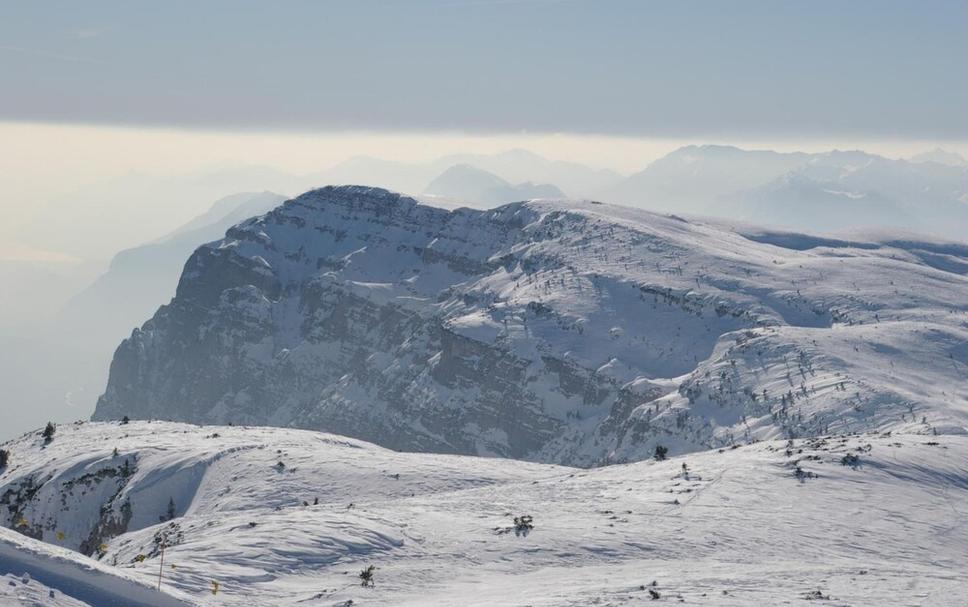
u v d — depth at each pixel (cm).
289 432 14775
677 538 5994
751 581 4925
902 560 5641
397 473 10206
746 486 7200
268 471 10644
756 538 5997
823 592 4631
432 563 5494
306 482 10088
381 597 4788
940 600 4503
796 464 7656
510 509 6994
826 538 6003
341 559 5497
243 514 7656
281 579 5081
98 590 3572
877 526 6247
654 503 6931
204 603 3956
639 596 4538
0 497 12562
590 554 5688
